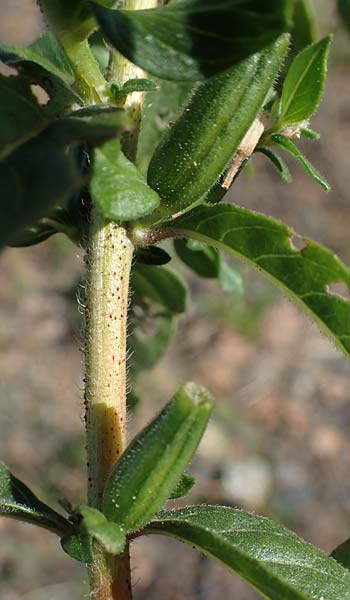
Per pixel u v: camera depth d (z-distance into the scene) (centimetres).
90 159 19
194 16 18
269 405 83
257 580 19
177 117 21
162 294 30
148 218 21
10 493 21
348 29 25
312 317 21
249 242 20
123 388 22
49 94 20
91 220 21
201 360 87
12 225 15
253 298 92
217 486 75
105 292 21
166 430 19
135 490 19
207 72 17
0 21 109
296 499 76
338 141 109
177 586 68
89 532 19
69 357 84
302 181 105
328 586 20
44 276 91
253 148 21
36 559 68
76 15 19
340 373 88
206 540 20
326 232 100
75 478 73
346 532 74
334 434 82
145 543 70
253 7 17
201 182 20
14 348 84
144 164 25
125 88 20
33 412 78
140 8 21
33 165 16
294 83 21
